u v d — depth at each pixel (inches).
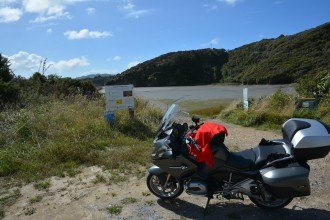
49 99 541.3
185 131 203.0
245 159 187.9
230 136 400.2
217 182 193.0
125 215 200.2
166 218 195.0
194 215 197.2
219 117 575.2
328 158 286.7
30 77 681.6
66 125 383.6
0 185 249.8
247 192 187.0
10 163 279.6
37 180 257.0
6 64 627.5
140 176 258.7
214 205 207.5
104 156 302.0
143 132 392.8
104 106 504.4
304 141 171.8
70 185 246.5
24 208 213.8
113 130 382.6
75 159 296.4
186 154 195.3
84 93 668.7
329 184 233.0
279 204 193.3
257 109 549.0
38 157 297.4
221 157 188.2
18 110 447.2
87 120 397.4
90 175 264.7
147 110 473.7
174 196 211.9
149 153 309.4
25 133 350.6
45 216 203.2
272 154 185.3
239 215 194.7
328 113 450.3
